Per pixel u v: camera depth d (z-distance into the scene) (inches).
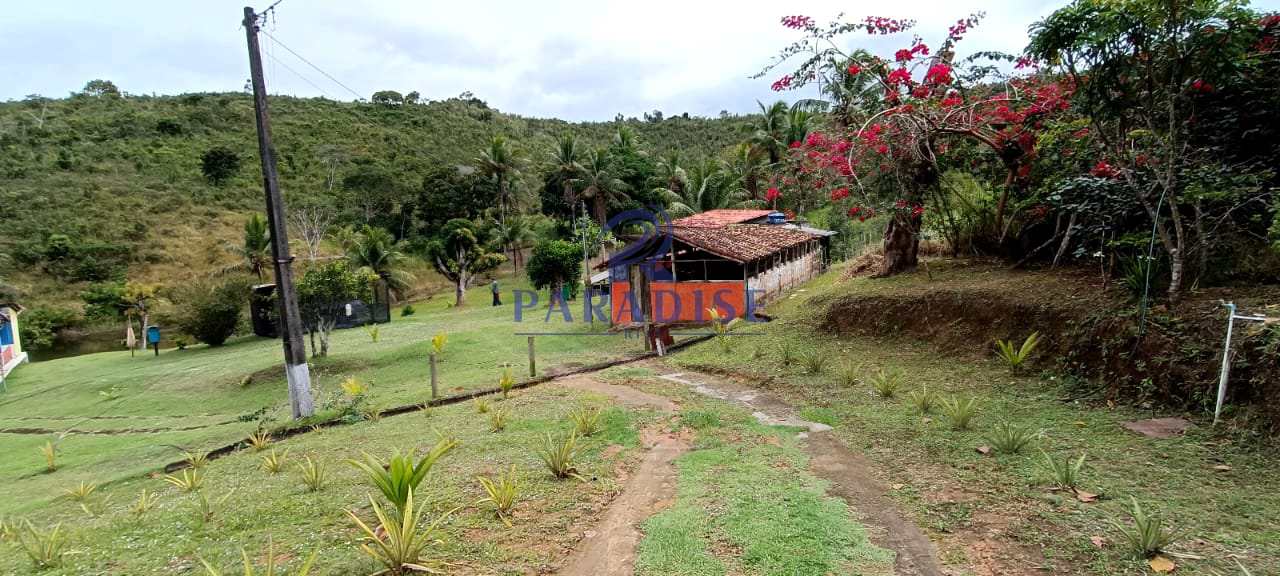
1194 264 261.6
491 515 179.9
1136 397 237.9
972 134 385.1
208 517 202.4
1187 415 217.5
